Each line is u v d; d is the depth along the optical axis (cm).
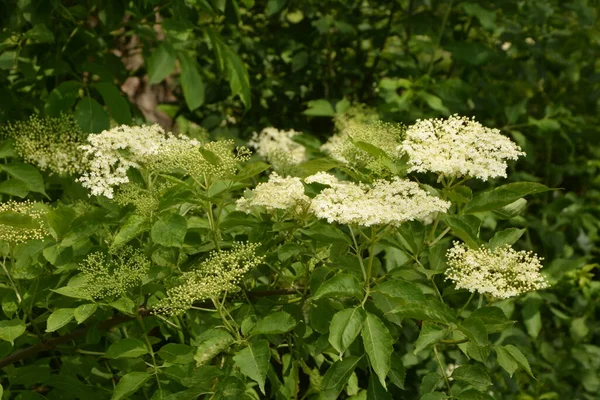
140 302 187
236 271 180
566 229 290
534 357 261
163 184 192
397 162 187
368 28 283
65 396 198
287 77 284
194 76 232
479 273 183
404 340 244
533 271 183
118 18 237
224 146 192
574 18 305
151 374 183
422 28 268
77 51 243
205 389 183
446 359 247
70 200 216
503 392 255
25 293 192
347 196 181
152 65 227
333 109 273
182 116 273
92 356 208
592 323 274
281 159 229
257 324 178
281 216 194
